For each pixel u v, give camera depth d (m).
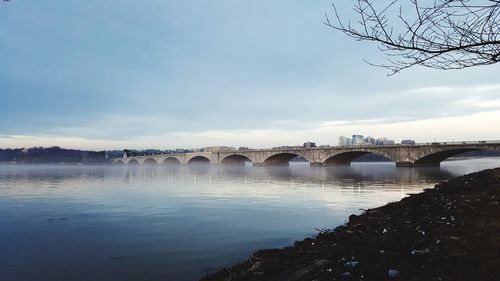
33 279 16.67
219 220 32.25
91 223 31.55
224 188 67.38
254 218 33.00
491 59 5.88
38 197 54.03
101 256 20.47
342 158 159.88
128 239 24.89
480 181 25.72
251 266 13.70
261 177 98.50
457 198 19.11
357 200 44.28
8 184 80.56
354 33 6.36
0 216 35.78
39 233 27.36
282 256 14.05
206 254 20.50
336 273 10.07
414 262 9.82
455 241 11.05
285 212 36.31
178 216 34.91
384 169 134.25
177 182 84.88
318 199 46.56
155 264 18.66
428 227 13.62
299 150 158.62
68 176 116.44
